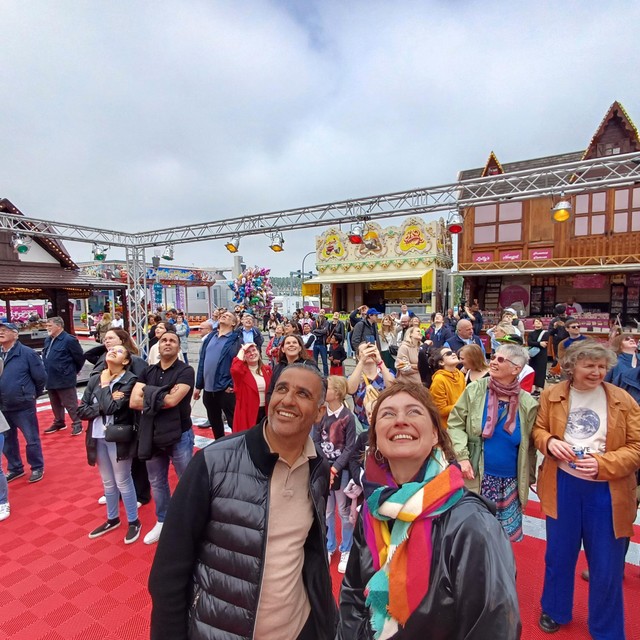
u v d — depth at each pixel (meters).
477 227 16.02
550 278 15.61
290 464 1.54
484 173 16.66
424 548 1.20
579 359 2.32
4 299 15.23
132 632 2.62
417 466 1.38
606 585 2.27
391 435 1.35
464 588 1.09
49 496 4.47
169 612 1.36
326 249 21.69
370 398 3.42
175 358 3.51
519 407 2.62
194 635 1.41
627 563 3.13
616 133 14.34
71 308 12.36
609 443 2.27
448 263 20.70
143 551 3.46
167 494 3.59
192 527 1.42
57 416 6.70
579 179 6.87
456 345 6.59
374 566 1.36
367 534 1.42
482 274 15.41
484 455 2.69
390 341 7.99
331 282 21.19
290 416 1.45
